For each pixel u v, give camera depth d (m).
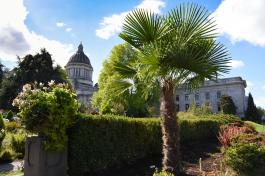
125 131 8.94
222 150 9.09
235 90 73.50
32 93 6.38
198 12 7.05
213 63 6.88
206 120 17.66
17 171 8.59
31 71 49.16
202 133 16.72
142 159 9.62
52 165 6.36
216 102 74.75
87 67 108.75
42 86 6.85
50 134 6.26
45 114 6.22
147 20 7.23
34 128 6.23
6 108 47.91
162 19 7.32
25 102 6.25
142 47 7.41
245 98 77.94
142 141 9.85
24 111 6.23
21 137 11.80
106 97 21.94
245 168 6.95
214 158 10.34
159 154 10.59
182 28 7.09
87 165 7.23
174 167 6.93
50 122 6.26
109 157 8.04
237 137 8.95
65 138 6.57
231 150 7.25
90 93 97.62
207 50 6.94
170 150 6.99
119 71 8.40
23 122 6.25
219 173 7.38
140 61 7.19
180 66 6.81
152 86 7.69
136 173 7.75
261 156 6.93
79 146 7.02
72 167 6.87
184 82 7.41
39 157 6.12
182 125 14.19
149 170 8.12
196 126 16.00
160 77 7.33
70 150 6.87
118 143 8.52
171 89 7.25
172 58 6.73
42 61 50.78
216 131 18.44
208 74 6.80
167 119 7.13
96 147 7.55
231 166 7.23
